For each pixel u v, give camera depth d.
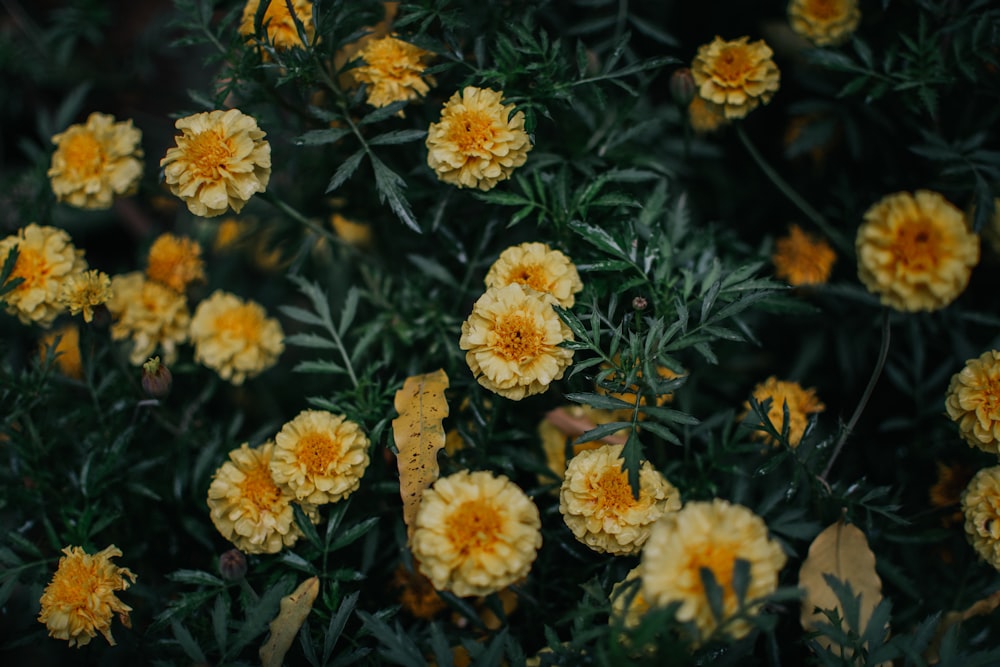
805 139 0.75
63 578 0.62
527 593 0.66
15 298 0.68
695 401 0.75
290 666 0.65
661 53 0.84
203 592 0.63
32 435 0.69
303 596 0.62
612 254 0.65
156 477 0.73
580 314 0.64
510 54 0.66
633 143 0.76
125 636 0.66
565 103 0.67
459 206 0.73
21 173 0.85
